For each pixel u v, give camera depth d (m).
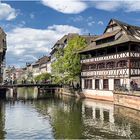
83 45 69.50
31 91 99.38
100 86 58.47
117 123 32.84
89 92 62.72
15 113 41.88
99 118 36.28
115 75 53.69
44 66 148.25
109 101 54.72
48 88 86.44
